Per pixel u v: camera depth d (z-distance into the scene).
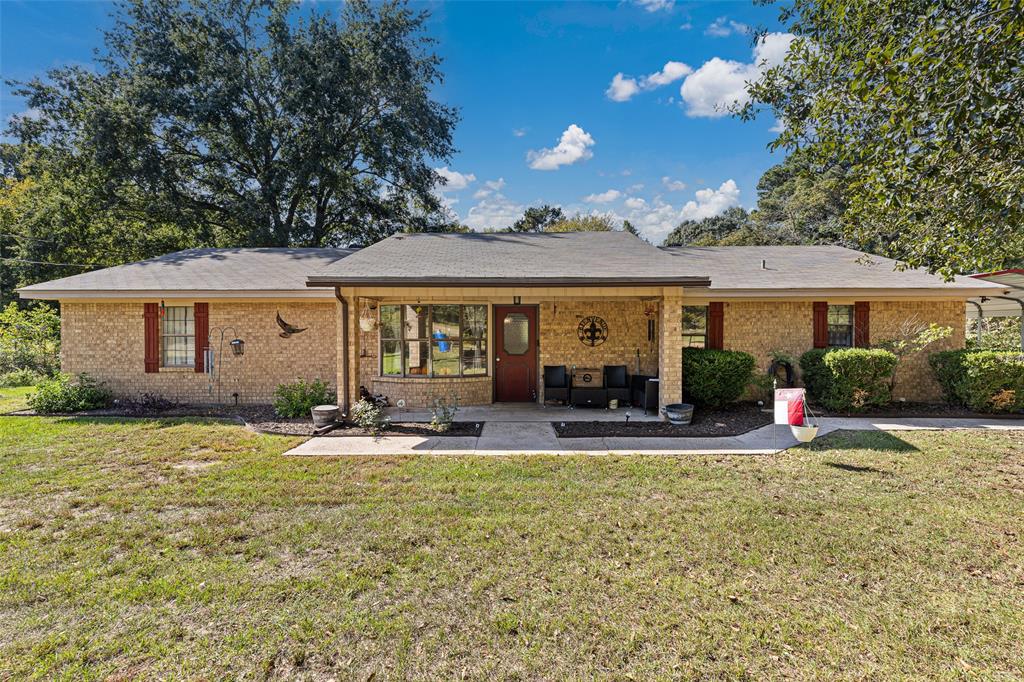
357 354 9.05
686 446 7.17
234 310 10.80
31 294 10.03
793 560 3.76
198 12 20.16
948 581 3.45
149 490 5.34
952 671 2.61
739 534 4.19
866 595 3.29
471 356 10.73
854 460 6.29
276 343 10.80
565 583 3.46
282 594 3.36
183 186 21.20
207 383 10.86
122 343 10.85
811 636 2.89
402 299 10.31
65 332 10.85
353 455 6.77
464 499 5.06
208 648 2.84
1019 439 7.25
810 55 5.10
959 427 8.09
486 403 10.75
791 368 10.39
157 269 11.61
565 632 2.95
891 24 4.19
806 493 5.14
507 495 5.16
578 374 10.84
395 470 6.05
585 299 10.84
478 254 10.19
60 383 10.16
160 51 19.12
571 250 10.55
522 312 11.02
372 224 25.33
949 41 3.50
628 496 5.11
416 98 21.80
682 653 2.76
